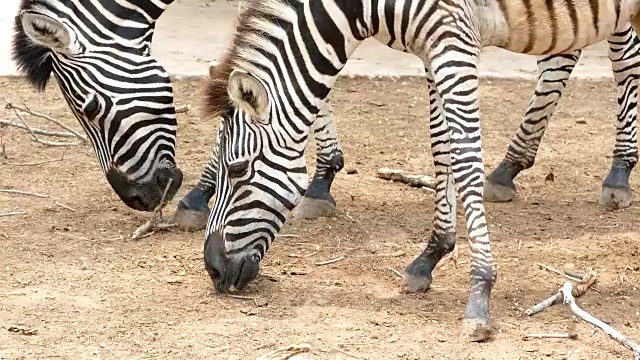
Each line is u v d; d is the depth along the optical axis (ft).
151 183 36.52
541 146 50.11
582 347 28.48
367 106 57.26
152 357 27.50
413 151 49.34
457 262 35.06
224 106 29.76
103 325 29.58
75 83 35.70
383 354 27.71
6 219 38.91
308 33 29.43
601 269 34.50
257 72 29.66
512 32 29.76
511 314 30.68
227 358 27.37
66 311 30.55
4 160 46.24
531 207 41.29
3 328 29.32
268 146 29.71
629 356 27.99
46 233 37.58
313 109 30.01
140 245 36.58
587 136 51.96
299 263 34.99
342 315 30.35
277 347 28.04
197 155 47.73
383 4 28.89
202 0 83.61
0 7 77.25
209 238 31.01
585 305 31.50
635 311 31.09
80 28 35.58
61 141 49.29
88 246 36.37
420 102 58.59
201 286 32.68
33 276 33.32
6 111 53.93
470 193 28.58
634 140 41.22
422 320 30.04
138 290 32.24
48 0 35.94
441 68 28.55
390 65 65.92
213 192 38.70
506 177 41.86
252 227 30.35
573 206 41.42
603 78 63.77
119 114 35.73
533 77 64.08
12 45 36.65
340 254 35.94
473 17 28.89
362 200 41.93
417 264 32.42
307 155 47.93
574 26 30.17
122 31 35.83
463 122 28.58
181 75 61.41
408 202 41.86
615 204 40.83
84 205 40.86
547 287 32.91
